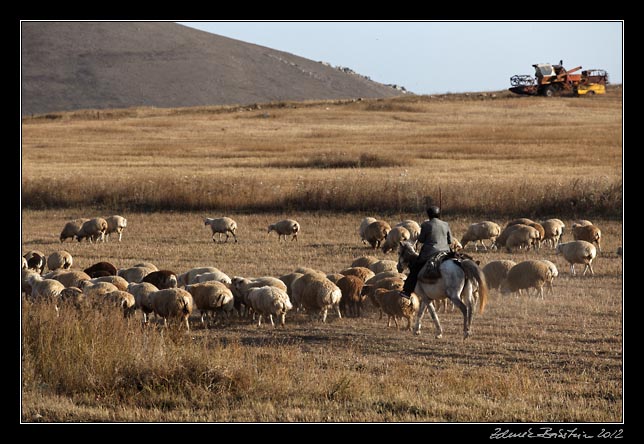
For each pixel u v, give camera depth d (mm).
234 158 57781
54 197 37688
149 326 15367
